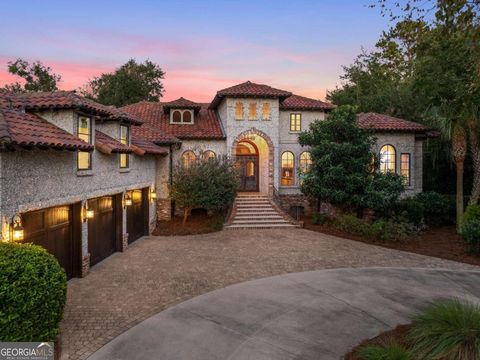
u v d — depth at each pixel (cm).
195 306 880
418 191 2406
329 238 1747
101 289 1010
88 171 1158
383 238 1650
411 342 631
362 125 2270
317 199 2155
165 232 1867
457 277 1143
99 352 648
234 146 2383
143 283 1066
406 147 2375
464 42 823
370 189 1808
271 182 2411
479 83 894
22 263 592
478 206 1723
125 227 1523
